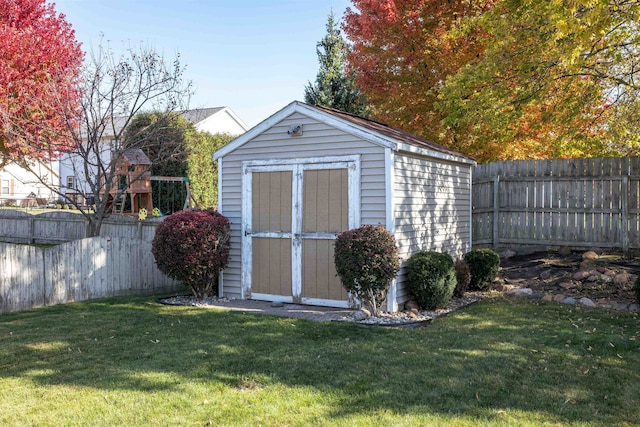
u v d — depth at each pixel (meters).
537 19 10.00
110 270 9.81
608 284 9.08
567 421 3.91
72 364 5.34
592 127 12.47
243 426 3.82
